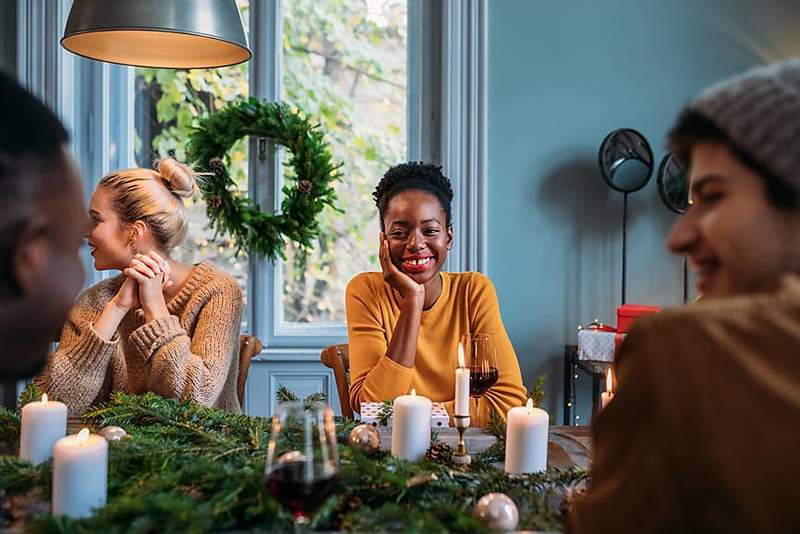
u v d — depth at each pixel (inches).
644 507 23.0
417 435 49.6
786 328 21.8
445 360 77.5
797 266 23.8
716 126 24.4
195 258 126.6
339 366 84.0
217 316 77.5
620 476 24.0
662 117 123.3
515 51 122.3
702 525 21.7
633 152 119.4
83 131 123.9
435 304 79.0
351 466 41.1
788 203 23.4
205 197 121.0
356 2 127.0
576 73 122.7
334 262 128.4
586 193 123.2
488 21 121.9
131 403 56.7
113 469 42.6
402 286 73.9
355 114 127.7
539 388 60.5
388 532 34.6
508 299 123.3
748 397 21.1
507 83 122.5
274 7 124.7
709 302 23.7
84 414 57.2
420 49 125.1
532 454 46.7
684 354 22.4
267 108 121.0
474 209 121.7
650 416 23.2
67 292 27.0
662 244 123.5
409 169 80.0
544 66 122.5
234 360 81.6
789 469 20.2
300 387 126.4
